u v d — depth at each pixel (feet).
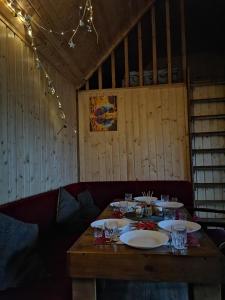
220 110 13.78
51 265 6.47
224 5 15.16
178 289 5.61
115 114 14.10
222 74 17.33
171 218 7.24
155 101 13.76
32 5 8.24
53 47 10.50
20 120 8.62
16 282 5.37
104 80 15.03
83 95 14.44
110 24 12.71
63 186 11.68
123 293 5.76
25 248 5.73
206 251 4.85
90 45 12.58
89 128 14.29
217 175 13.74
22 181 8.58
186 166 13.32
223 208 13.32
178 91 13.62
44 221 8.64
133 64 15.76
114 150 14.02
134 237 5.57
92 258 4.91
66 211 9.79
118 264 4.85
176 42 16.89
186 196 12.42
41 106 10.21
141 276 4.80
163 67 15.79
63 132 12.42
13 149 8.13
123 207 8.56
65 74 12.70
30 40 9.22
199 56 17.61
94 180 14.12
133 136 13.88
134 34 14.78
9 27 8.07
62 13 9.53
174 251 4.87
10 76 8.11
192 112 13.93
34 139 9.54
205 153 13.85
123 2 12.16
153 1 14.03
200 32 17.19
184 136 13.42
